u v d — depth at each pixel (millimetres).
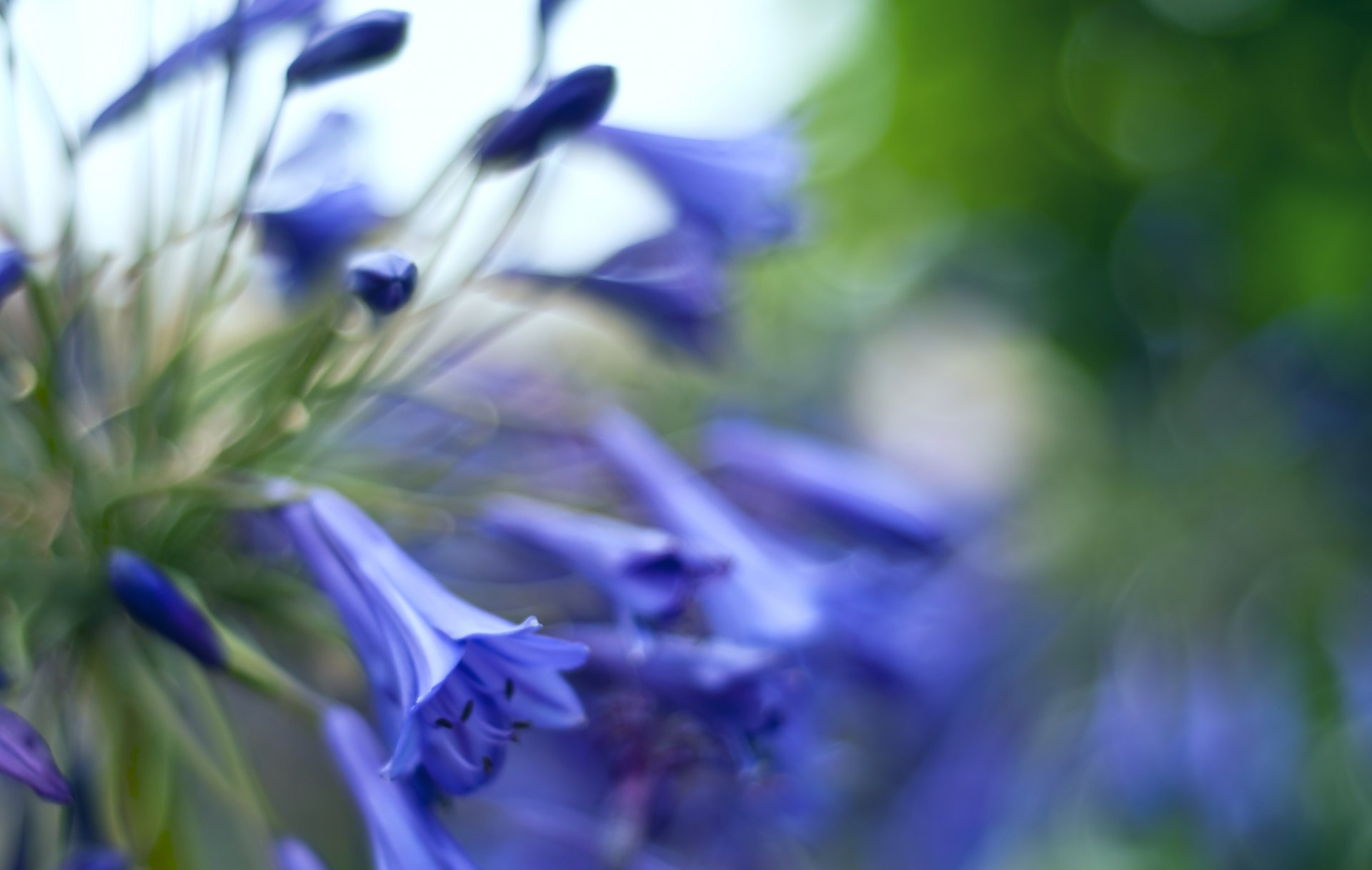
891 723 536
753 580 420
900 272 591
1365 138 540
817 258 586
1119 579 564
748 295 572
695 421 516
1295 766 532
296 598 417
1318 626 547
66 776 400
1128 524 566
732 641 412
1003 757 545
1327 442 549
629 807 414
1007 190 580
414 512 413
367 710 440
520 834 459
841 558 461
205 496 394
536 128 388
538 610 435
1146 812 540
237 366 417
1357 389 544
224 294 409
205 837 416
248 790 393
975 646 547
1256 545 557
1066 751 549
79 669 407
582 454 445
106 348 412
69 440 392
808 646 429
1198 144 556
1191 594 558
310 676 446
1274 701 541
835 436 568
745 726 404
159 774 397
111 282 408
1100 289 570
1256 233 551
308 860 390
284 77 384
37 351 403
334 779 477
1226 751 538
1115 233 567
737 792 445
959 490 567
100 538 398
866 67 577
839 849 534
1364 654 541
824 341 587
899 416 592
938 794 540
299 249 416
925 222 590
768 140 444
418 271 386
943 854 537
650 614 395
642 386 515
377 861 382
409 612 376
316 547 387
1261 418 557
